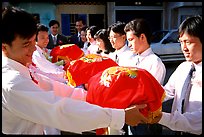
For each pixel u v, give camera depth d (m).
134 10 11.82
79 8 11.27
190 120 1.21
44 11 10.56
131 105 1.02
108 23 11.53
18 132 1.04
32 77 1.16
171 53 7.61
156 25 12.33
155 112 1.04
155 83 1.07
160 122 1.19
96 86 1.09
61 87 1.27
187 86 1.33
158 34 8.35
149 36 1.91
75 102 1.00
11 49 1.03
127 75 1.05
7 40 1.00
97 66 1.51
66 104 0.98
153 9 12.08
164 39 7.81
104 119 0.99
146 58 1.92
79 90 1.29
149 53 1.94
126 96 1.02
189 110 1.30
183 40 1.22
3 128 1.03
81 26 5.65
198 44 1.18
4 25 0.98
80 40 5.55
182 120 1.18
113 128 1.05
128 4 11.66
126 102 1.01
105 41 2.90
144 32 1.87
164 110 1.99
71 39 5.69
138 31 1.87
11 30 0.98
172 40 7.80
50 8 10.65
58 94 1.25
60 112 0.96
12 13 0.99
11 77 0.99
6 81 0.98
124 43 2.46
